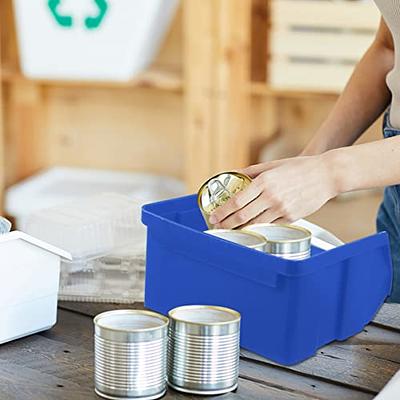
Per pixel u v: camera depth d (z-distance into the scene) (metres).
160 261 2.40
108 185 5.29
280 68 4.69
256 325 2.20
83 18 4.72
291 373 2.16
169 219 2.55
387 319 2.48
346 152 2.48
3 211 5.11
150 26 4.73
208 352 2.01
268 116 5.27
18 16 4.75
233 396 2.03
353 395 2.06
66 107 5.57
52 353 2.27
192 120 4.78
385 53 3.10
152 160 5.53
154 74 4.95
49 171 5.53
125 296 2.62
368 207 5.07
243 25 4.66
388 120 3.06
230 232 2.35
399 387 1.92
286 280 2.12
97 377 2.03
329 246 2.58
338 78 4.66
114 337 1.97
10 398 2.02
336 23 4.61
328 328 2.25
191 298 2.33
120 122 5.53
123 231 2.68
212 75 4.72
